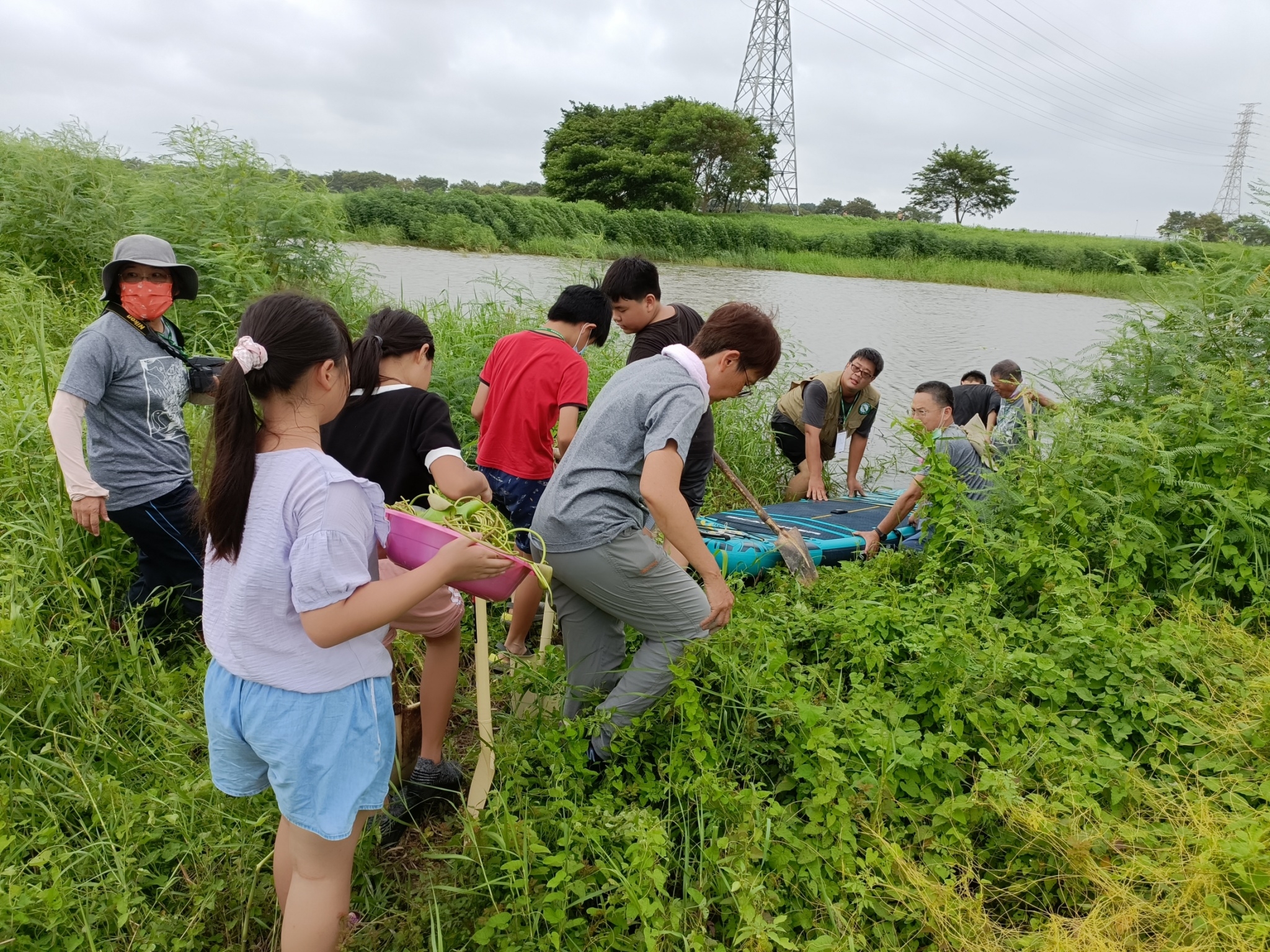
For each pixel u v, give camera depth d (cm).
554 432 427
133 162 800
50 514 362
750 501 445
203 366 377
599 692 304
